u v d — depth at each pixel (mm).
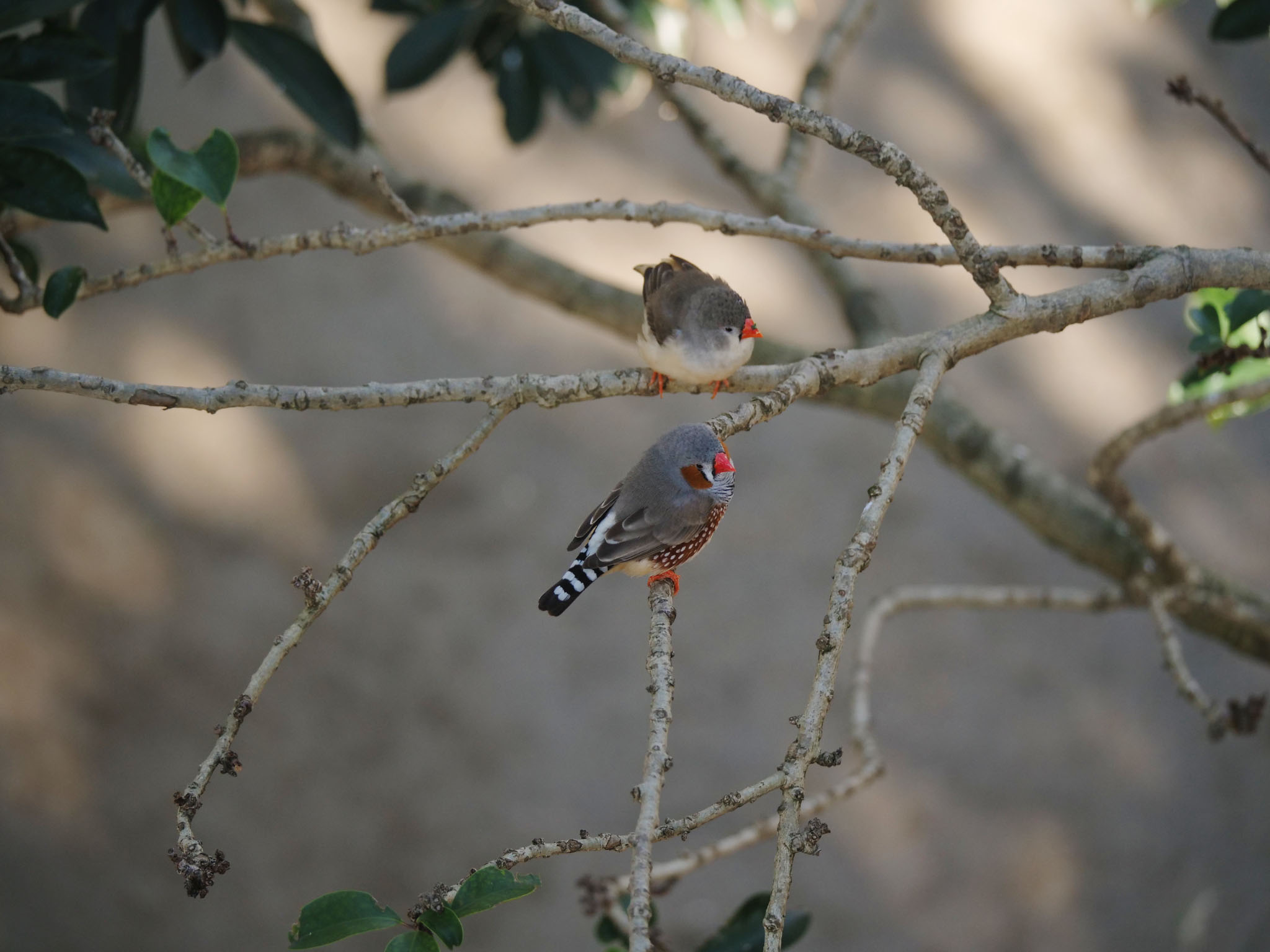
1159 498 16875
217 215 16906
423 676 14289
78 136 5828
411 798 13469
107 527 14555
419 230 4965
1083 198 19156
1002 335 4613
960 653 15055
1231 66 20953
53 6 5520
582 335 17203
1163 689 15148
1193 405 5770
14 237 6156
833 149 18797
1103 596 6910
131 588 14266
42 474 14656
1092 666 15164
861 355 4688
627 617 15062
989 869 13688
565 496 15797
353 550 4074
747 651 14797
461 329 16953
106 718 13375
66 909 12148
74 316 15859
